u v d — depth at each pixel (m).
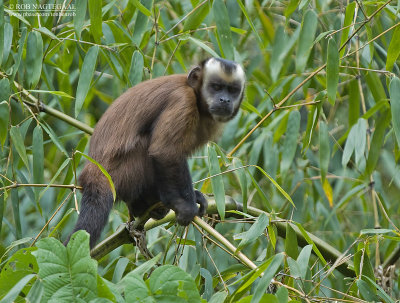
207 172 12.95
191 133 10.44
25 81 12.06
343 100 14.91
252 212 10.81
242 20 14.16
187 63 14.20
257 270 7.65
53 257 6.62
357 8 11.04
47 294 6.50
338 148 14.15
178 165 10.12
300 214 12.82
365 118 11.82
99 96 15.15
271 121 13.52
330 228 13.70
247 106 11.90
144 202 10.70
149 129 10.55
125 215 12.64
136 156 10.44
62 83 12.83
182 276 6.72
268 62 14.10
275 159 12.62
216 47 12.87
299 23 13.41
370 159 11.91
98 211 9.80
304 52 9.92
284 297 6.96
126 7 12.46
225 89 11.30
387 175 14.68
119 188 10.34
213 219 10.38
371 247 12.20
